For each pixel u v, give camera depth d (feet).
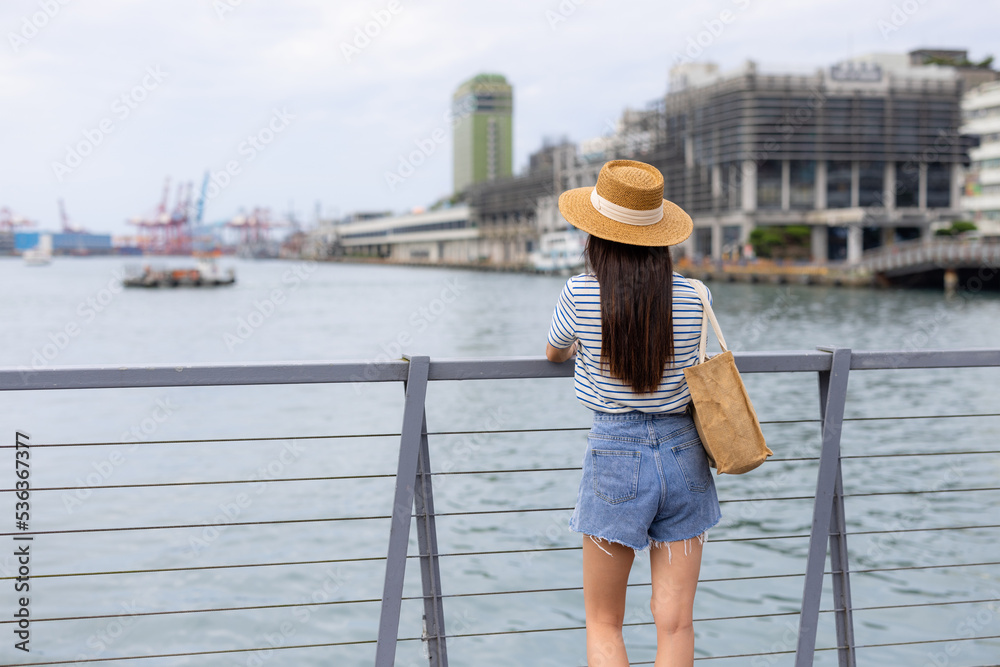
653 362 7.38
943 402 72.90
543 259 433.48
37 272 496.23
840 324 153.17
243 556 32.24
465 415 66.28
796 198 349.00
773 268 290.15
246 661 23.71
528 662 24.22
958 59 437.58
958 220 344.69
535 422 63.21
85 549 32.99
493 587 29.50
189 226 647.56
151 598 27.91
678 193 376.48
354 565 31.32
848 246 352.49
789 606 27.58
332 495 41.34
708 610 27.35
